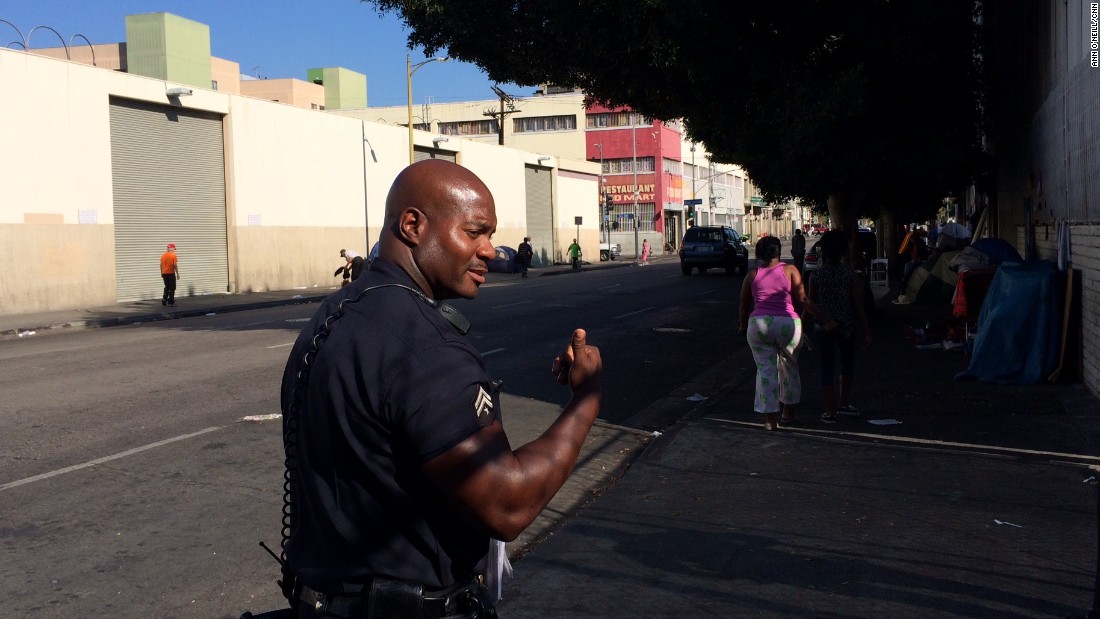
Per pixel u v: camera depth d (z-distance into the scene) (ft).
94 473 23.43
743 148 58.39
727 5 49.03
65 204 80.89
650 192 237.04
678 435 26.04
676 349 48.14
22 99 76.89
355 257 67.72
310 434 6.24
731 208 317.42
